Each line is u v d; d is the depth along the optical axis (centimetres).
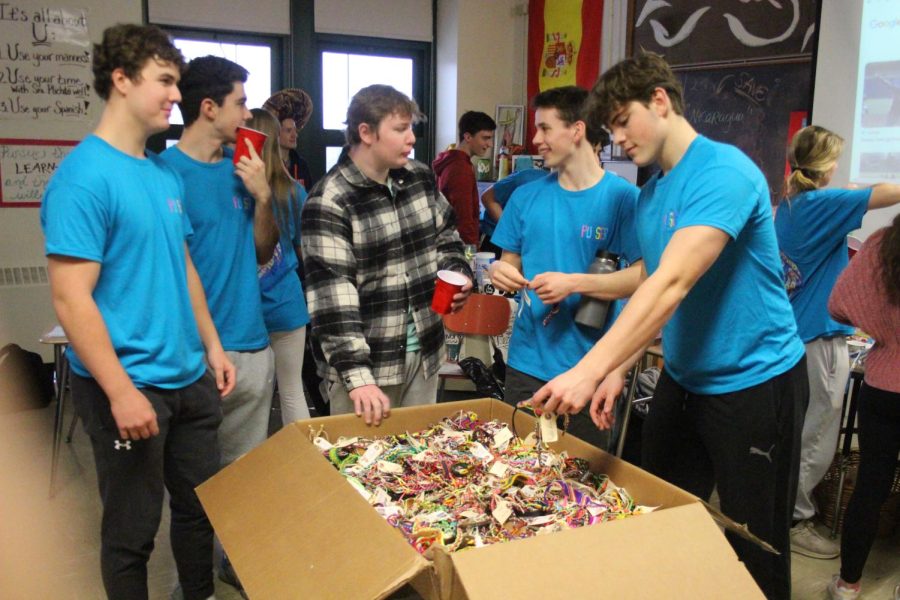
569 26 576
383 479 139
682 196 144
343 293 185
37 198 440
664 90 144
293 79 590
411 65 647
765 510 160
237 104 211
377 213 195
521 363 205
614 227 193
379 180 196
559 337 196
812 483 267
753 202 140
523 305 206
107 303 162
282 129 383
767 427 157
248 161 211
